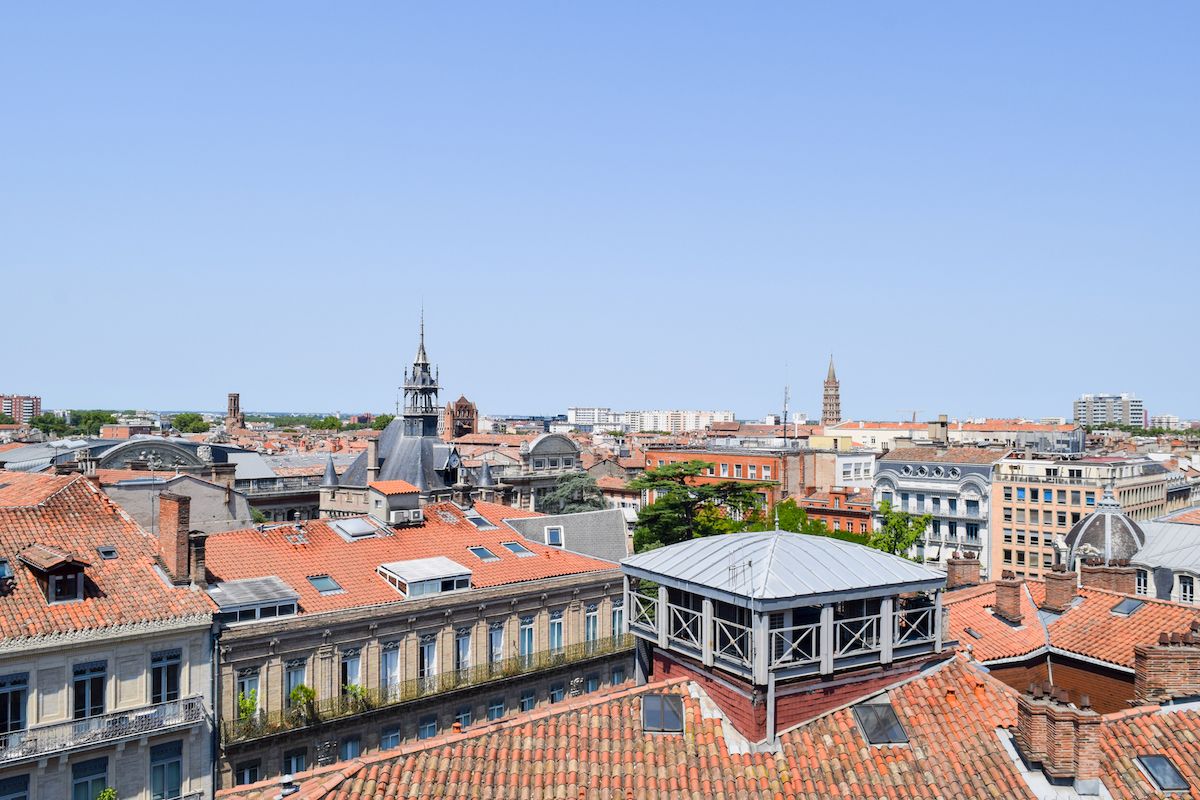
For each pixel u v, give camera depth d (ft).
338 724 146.72
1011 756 69.67
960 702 75.92
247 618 141.69
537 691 176.35
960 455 394.32
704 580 76.54
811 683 72.84
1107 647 102.83
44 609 121.08
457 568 170.19
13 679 115.55
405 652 158.92
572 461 478.59
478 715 166.30
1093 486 345.72
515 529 206.69
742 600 71.15
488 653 171.12
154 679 127.95
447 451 348.59
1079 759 65.98
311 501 341.41
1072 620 111.45
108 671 123.13
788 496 441.27
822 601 72.79
